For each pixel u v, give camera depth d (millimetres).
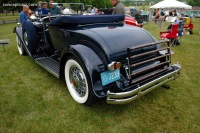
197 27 13297
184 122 2586
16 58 5172
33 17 4703
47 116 2660
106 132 2395
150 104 2986
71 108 2836
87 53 2494
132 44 2738
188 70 4430
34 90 3381
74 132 2389
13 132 2363
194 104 3004
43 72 4199
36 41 4285
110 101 2348
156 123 2559
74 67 2793
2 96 3170
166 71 2922
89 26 3141
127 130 2430
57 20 3146
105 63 2480
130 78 2473
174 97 3201
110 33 2787
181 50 6227
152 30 11102
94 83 2420
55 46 3766
